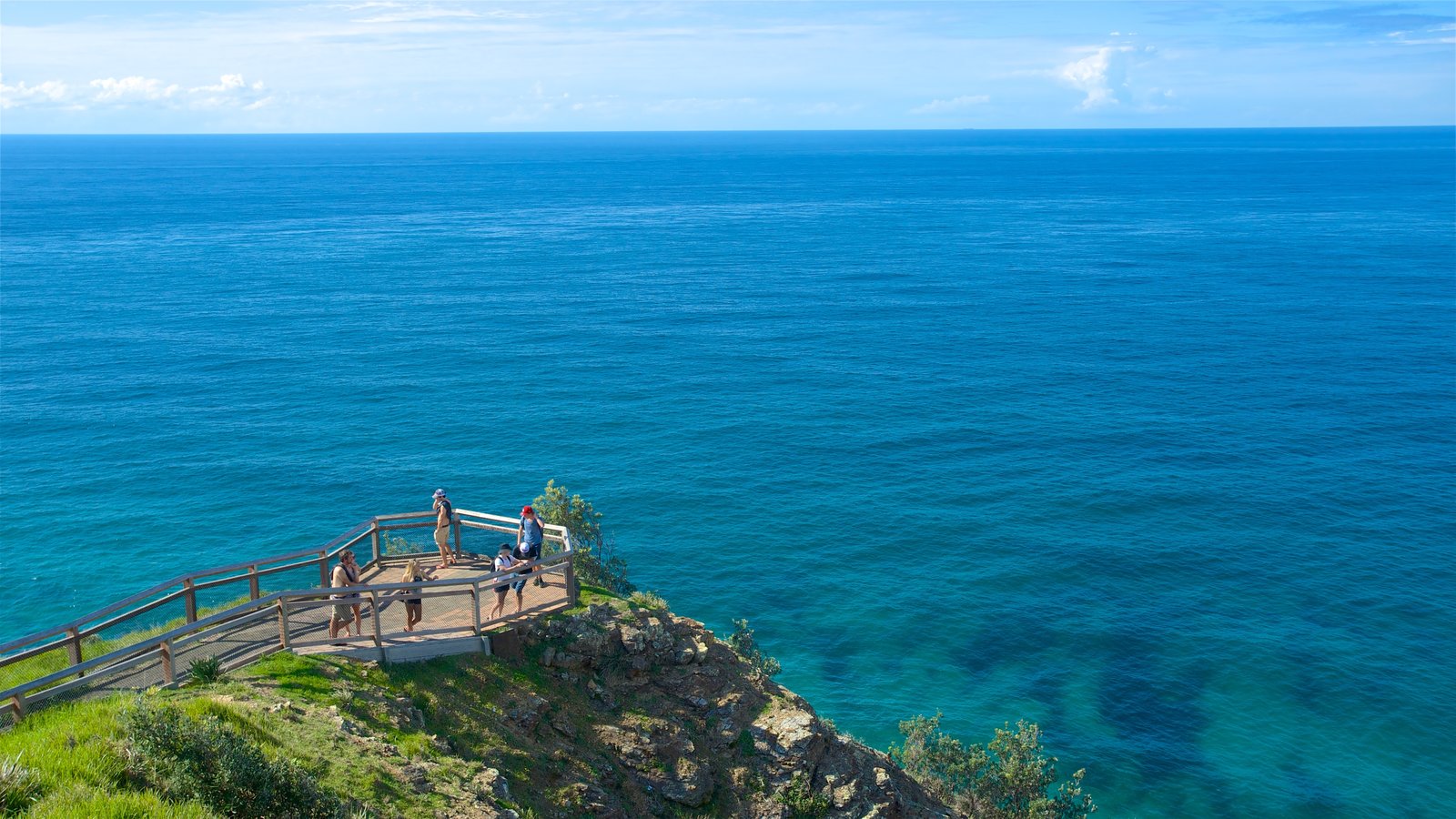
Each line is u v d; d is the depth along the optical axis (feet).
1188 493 205.36
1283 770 122.42
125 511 184.55
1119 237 610.65
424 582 64.54
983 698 136.56
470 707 61.52
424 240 592.60
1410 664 143.64
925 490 205.77
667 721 66.64
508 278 454.81
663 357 307.99
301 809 44.55
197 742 45.32
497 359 303.07
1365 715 132.46
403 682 61.82
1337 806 116.06
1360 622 155.74
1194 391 276.82
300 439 226.99
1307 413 257.14
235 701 54.34
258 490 195.83
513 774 57.77
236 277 449.48
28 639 54.90
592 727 64.28
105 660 56.75
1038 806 95.61
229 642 63.77
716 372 290.56
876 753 80.84
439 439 229.25
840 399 266.57
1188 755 125.18
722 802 64.28
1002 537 184.65
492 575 66.59
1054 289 429.38
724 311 380.17
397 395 262.88
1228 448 231.91
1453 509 197.16
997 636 151.94
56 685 57.00
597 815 58.29
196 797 42.60
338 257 517.96
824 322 362.12
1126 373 294.87
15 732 50.52
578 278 453.17
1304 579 169.48
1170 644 149.79
